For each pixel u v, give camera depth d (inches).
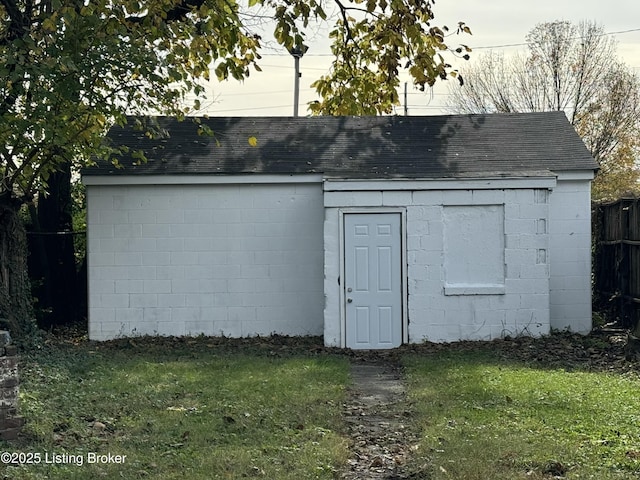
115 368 520.1
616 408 394.0
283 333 682.8
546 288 633.6
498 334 634.8
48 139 532.7
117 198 679.1
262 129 735.7
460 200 631.8
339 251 633.6
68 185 827.4
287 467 310.5
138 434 356.5
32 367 496.7
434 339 634.2
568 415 382.0
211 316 681.0
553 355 568.1
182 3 607.2
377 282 634.8
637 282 668.7
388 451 341.7
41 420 364.8
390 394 460.8
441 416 386.0
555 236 681.6
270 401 420.2
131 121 725.3
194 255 681.0
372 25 689.6
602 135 1691.7
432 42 636.7
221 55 609.0
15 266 604.4
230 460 317.1
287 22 613.0
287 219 681.0
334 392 444.8
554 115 754.8
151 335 679.7
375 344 634.2
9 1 569.0
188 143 709.9
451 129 740.7
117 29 547.5
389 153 704.4
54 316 816.9
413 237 633.0
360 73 803.4
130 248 679.7
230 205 681.0
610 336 658.8
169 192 679.7
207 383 469.4
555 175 629.3
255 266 681.6
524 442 335.6
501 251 634.2
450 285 633.6
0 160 593.3
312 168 679.7
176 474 301.0
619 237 711.1
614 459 312.7
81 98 551.5
